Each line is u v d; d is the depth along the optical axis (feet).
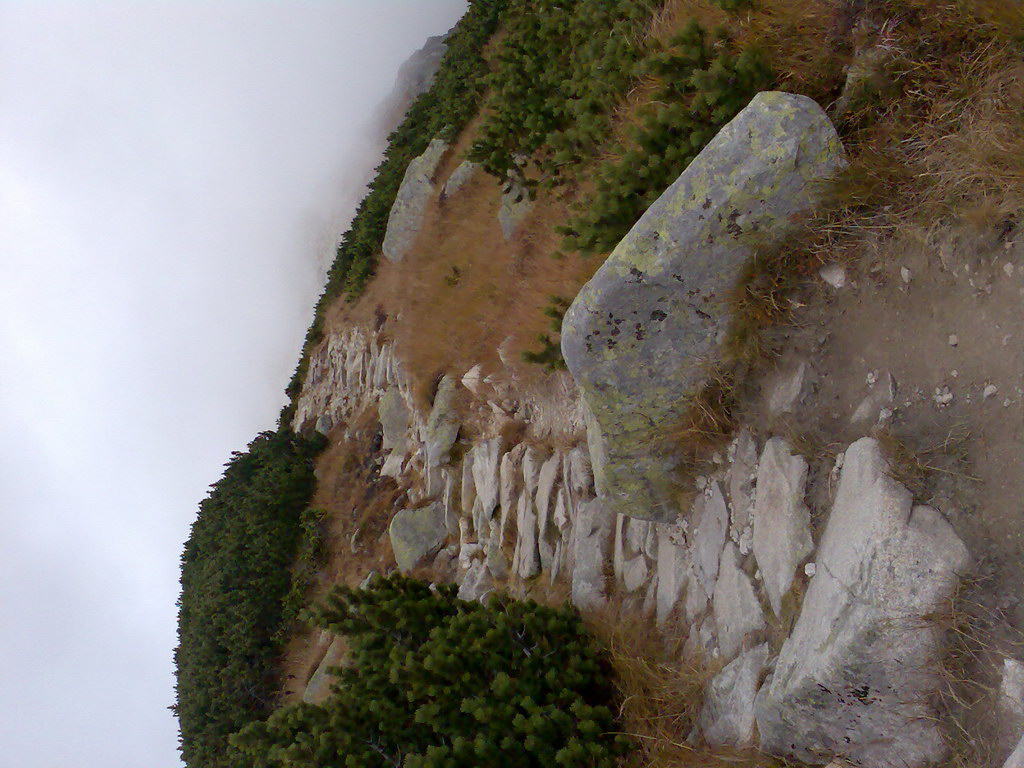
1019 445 8.39
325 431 73.10
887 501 8.93
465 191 51.88
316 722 16.83
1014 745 7.27
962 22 10.30
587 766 13.03
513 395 33.06
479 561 30.53
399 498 50.01
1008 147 9.07
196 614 62.18
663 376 13.25
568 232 19.79
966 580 8.11
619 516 18.86
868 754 8.86
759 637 11.51
